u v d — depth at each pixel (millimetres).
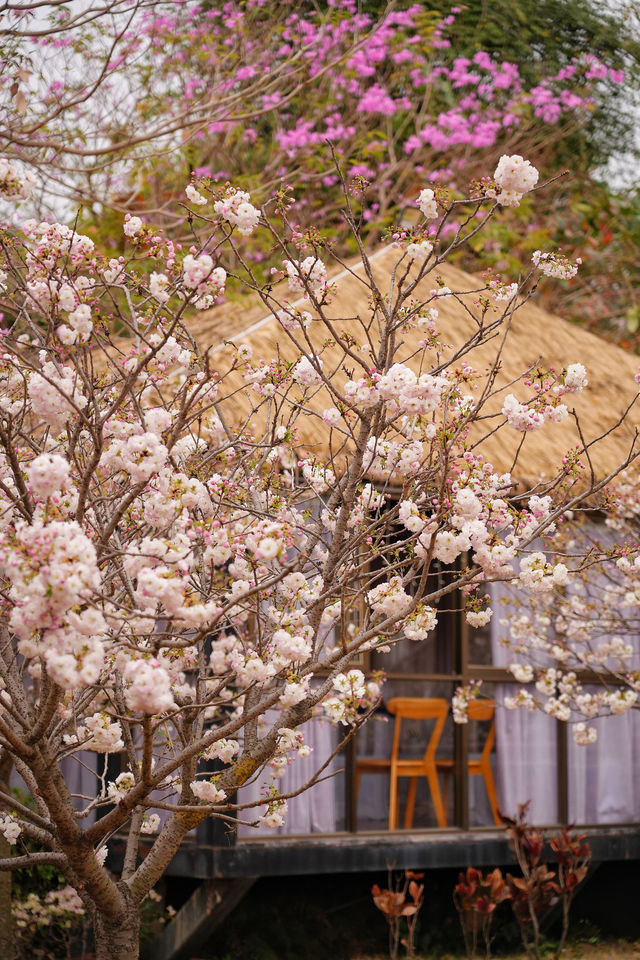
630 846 9219
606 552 5168
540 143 16984
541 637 8242
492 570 4133
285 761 5207
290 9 13211
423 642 8742
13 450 3617
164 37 9773
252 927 8109
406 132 16141
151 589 3127
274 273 4480
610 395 10234
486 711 8828
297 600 4543
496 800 8789
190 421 3941
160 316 4367
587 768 9336
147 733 3676
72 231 3938
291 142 12609
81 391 4156
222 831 7141
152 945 7484
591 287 17078
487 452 8281
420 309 4348
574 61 18156
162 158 10312
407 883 7922
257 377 4738
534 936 8625
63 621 3018
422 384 3762
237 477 4855
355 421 5020
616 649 8391
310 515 4906
